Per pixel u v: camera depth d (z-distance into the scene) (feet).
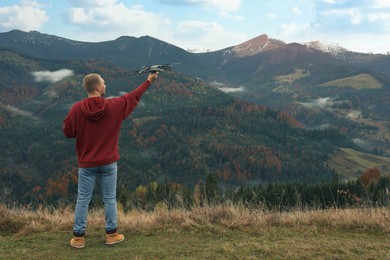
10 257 14.26
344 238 17.16
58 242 16.17
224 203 21.52
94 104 14.19
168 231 17.98
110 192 15.28
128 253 14.62
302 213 20.51
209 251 14.89
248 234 17.80
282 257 14.23
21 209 21.06
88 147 14.51
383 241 16.71
